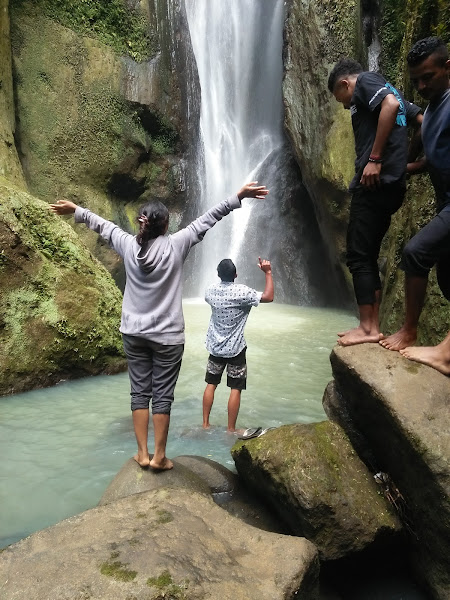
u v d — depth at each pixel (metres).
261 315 11.12
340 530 2.70
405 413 2.66
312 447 2.96
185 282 14.34
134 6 12.38
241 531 2.48
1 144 8.46
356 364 3.01
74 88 11.34
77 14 11.48
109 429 4.68
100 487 3.60
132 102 12.28
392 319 5.92
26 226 6.32
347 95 3.40
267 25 17.30
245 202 15.78
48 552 2.26
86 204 11.32
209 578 2.08
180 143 13.59
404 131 3.27
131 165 12.30
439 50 2.82
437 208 3.14
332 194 11.07
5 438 4.45
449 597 2.54
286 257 14.18
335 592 2.74
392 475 2.97
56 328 6.10
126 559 2.16
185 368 6.63
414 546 2.82
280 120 16.72
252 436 3.81
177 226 13.58
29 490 3.54
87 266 6.80
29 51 10.74
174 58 13.37
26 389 5.84
